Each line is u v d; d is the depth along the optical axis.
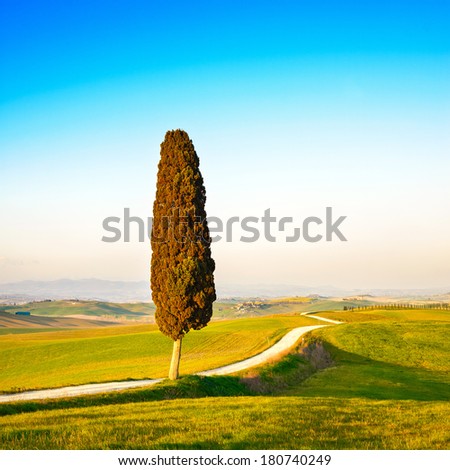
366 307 161.62
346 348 71.19
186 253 37.72
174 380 36.62
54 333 138.12
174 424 20.94
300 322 108.19
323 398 31.77
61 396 30.42
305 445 18.00
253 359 58.19
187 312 37.06
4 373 67.38
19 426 20.05
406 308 150.88
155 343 81.69
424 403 31.12
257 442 18.22
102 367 64.56
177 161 38.44
